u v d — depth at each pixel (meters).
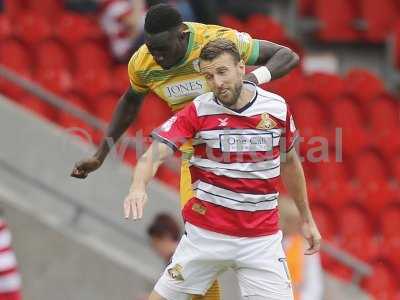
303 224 18.20
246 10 45.78
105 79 37.19
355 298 30.16
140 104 18.89
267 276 17.03
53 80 36.59
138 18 37.78
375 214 37.12
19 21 39.25
